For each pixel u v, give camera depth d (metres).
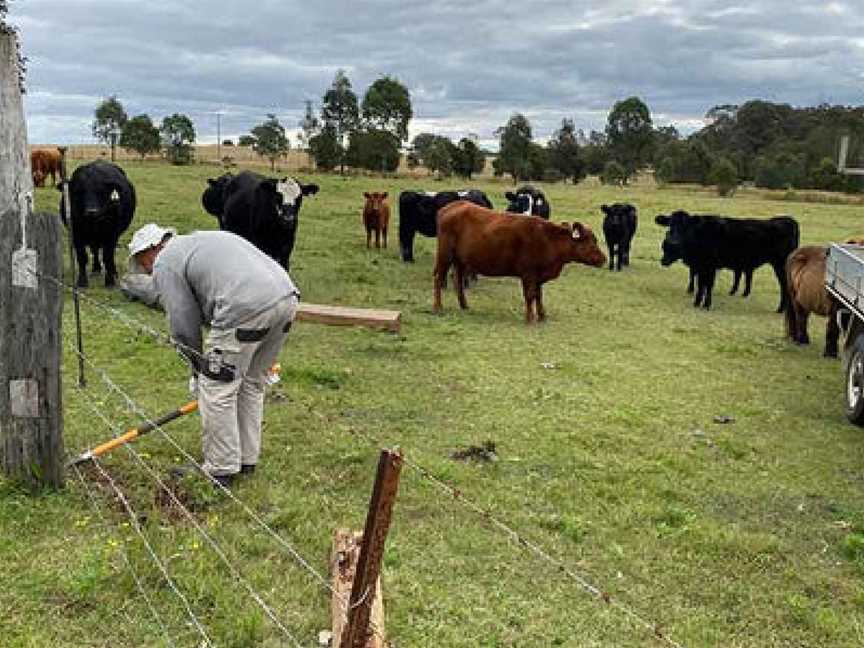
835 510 6.50
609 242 19.58
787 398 9.57
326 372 8.93
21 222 5.32
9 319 5.41
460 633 4.55
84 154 74.25
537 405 8.55
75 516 5.39
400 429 7.60
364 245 20.56
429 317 12.62
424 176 62.22
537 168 65.56
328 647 4.30
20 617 4.40
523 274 12.57
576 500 6.31
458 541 5.52
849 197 53.28
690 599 5.08
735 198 50.97
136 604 4.55
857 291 8.87
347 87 75.44
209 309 5.92
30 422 5.55
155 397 7.82
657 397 9.20
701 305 15.59
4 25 5.33
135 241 6.30
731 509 6.45
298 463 6.58
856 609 5.08
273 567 5.03
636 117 88.12
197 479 6.06
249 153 92.00
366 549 3.07
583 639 4.58
